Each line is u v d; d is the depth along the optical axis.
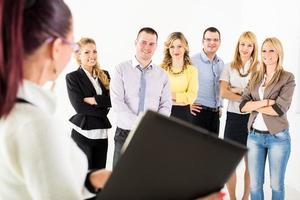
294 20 3.16
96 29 4.01
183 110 3.01
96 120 2.78
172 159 0.59
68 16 0.63
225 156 0.62
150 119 0.55
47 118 0.58
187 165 0.61
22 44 0.56
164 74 2.66
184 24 4.17
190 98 3.01
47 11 0.58
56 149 0.57
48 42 0.60
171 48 3.03
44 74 0.63
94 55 2.88
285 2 3.31
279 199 2.59
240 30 4.27
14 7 0.54
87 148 2.77
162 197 0.62
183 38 3.03
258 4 3.87
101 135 2.81
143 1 4.06
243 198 3.01
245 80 3.05
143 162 0.58
